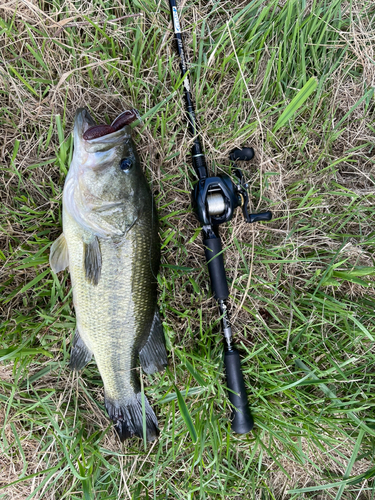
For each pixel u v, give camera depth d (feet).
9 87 1.47
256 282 1.66
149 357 1.52
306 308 1.65
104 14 1.49
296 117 1.67
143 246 1.38
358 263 1.70
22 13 1.44
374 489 1.61
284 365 1.60
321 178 1.70
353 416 1.53
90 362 1.59
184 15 1.56
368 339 1.66
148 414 1.54
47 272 1.47
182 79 1.47
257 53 1.57
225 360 1.55
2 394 1.50
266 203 1.67
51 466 1.54
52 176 1.53
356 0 1.64
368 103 1.68
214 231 1.51
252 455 1.56
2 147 1.49
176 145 1.59
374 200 1.74
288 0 1.52
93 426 1.59
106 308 1.37
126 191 1.33
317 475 1.68
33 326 1.49
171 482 1.60
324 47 1.64
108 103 1.52
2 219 1.49
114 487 1.56
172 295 1.61
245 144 1.65
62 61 1.49
